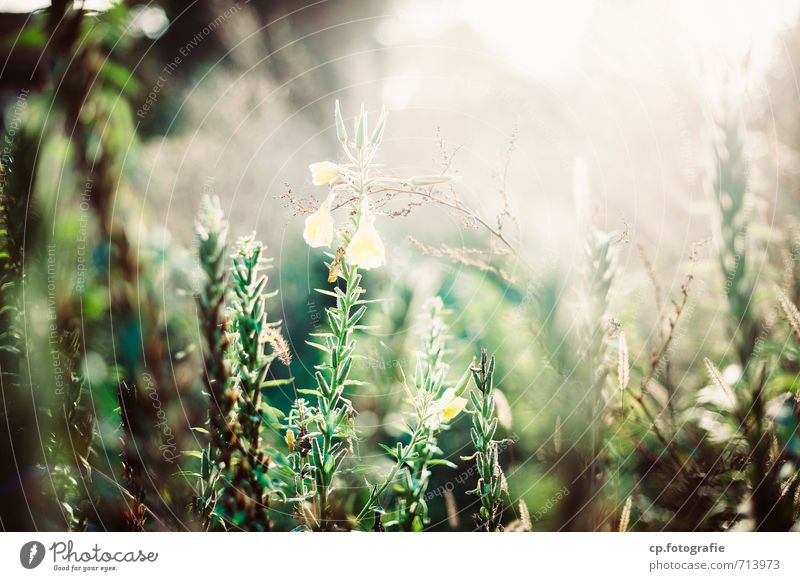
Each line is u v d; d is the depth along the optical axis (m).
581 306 1.63
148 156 2.91
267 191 3.53
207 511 1.51
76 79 1.56
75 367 1.59
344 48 5.52
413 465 1.60
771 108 2.54
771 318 1.81
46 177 1.52
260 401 1.51
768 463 1.60
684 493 1.79
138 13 2.87
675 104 2.94
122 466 1.54
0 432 1.52
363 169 1.47
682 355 2.19
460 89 3.87
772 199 2.38
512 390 2.28
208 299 1.42
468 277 2.88
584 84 3.39
